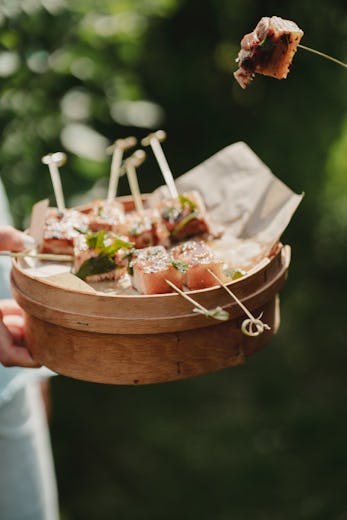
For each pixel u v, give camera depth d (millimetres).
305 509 1551
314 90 2387
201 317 844
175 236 997
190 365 861
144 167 2389
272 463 1705
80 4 1350
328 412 1877
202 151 2455
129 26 1433
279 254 911
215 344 862
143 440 1814
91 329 852
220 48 2314
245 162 1034
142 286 884
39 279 875
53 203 1343
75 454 1762
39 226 982
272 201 996
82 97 1396
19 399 1129
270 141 2404
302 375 2070
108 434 1826
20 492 1144
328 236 2541
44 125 1345
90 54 1386
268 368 2113
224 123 2461
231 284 853
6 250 945
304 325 2287
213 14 2230
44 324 886
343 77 2371
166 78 2299
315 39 2277
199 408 1940
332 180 2547
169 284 854
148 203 1068
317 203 2508
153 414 1911
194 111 2438
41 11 1312
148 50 2150
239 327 868
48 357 896
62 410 1873
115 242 920
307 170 2430
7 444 1127
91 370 871
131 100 1460
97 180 1370
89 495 1646
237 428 1852
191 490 1646
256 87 2428
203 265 877
